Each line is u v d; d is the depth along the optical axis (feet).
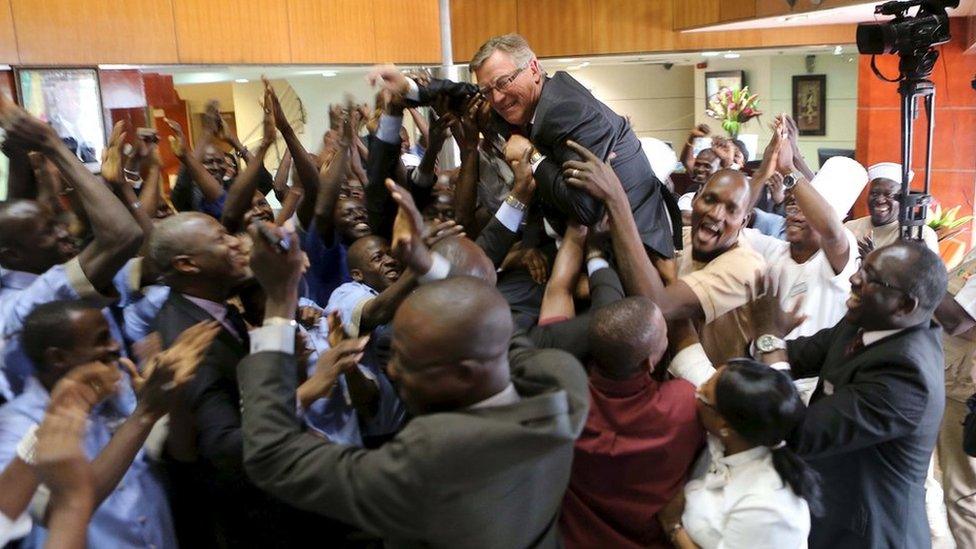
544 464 3.90
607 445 5.14
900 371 5.54
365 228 8.77
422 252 4.68
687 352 6.20
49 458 3.69
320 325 6.59
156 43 12.59
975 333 9.23
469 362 3.65
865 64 18.10
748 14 16.07
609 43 19.33
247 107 15.80
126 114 12.32
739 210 6.56
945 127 16.94
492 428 3.43
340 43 16.17
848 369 5.82
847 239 8.27
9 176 7.41
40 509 4.17
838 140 21.77
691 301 6.09
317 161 11.32
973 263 9.32
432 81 7.41
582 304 6.35
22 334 4.88
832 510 5.98
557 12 19.36
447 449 3.42
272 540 6.06
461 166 7.53
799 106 22.12
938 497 10.36
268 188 11.66
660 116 24.63
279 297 4.17
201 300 5.46
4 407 4.89
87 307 4.91
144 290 6.66
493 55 6.19
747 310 6.65
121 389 5.21
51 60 10.97
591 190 5.56
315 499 3.76
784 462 5.06
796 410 4.98
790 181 8.02
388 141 7.57
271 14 14.60
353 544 6.32
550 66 20.98
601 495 5.26
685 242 7.89
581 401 3.82
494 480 3.59
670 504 5.27
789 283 8.60
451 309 3.63
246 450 3.92
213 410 4.95
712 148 12.44
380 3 17.10
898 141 17.95
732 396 4.95
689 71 24.26
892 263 5.57
